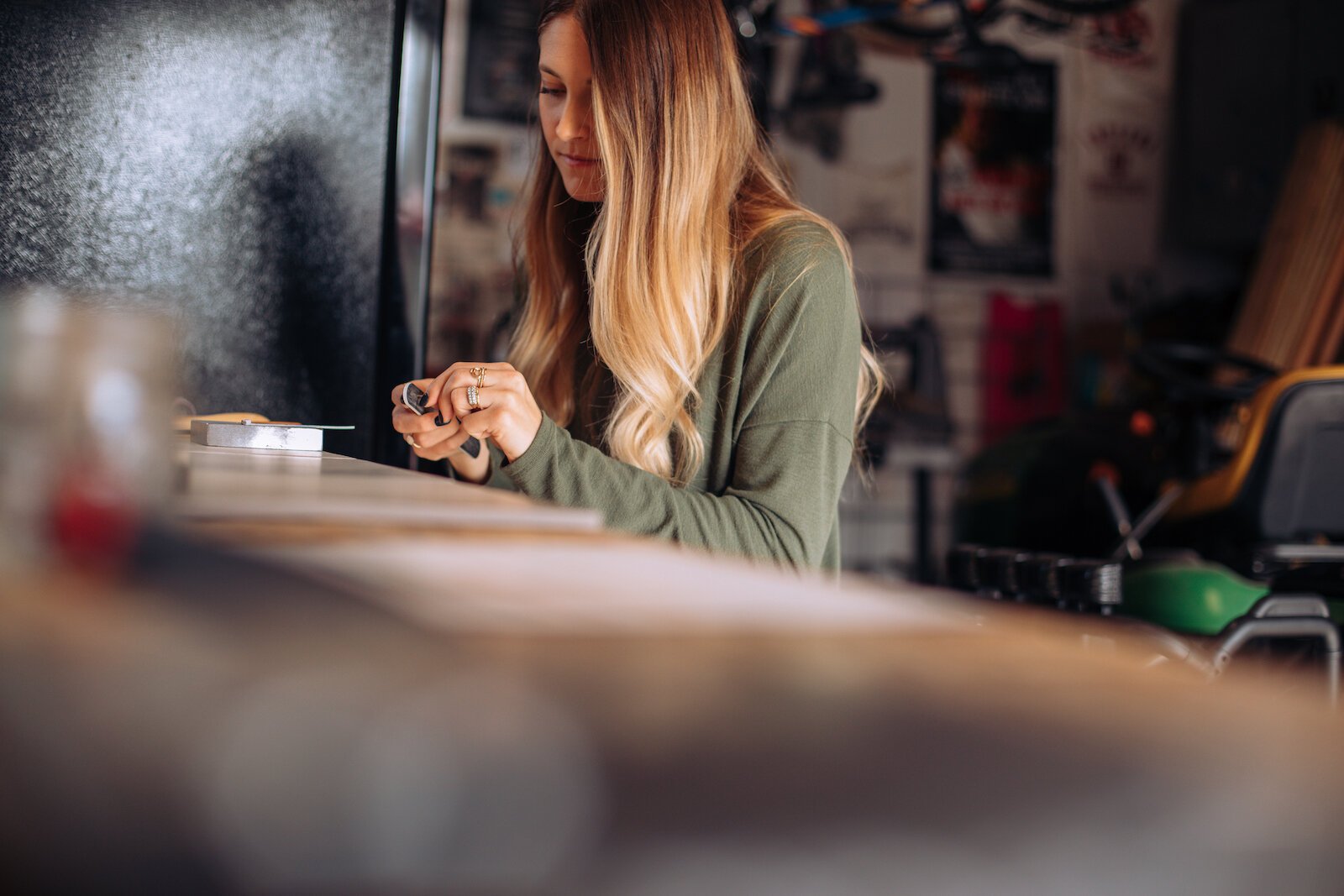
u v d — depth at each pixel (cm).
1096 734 24
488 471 143
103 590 35
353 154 162
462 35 562
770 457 130
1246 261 620
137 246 155
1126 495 380
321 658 27
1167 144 617
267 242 160
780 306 134
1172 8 614
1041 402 600
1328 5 554
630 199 137
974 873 16
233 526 54
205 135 157
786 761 21
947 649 34
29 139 152
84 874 15
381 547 49
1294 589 208
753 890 15
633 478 122
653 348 135
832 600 43
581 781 19
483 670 27
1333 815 19
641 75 136
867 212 596
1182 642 131
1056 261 609
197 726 21
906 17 589
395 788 18
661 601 40
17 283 152
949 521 575
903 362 558
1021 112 606
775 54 578
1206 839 18
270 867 16
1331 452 239
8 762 19
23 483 39
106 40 153
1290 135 565
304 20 159
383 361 164
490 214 566
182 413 154
